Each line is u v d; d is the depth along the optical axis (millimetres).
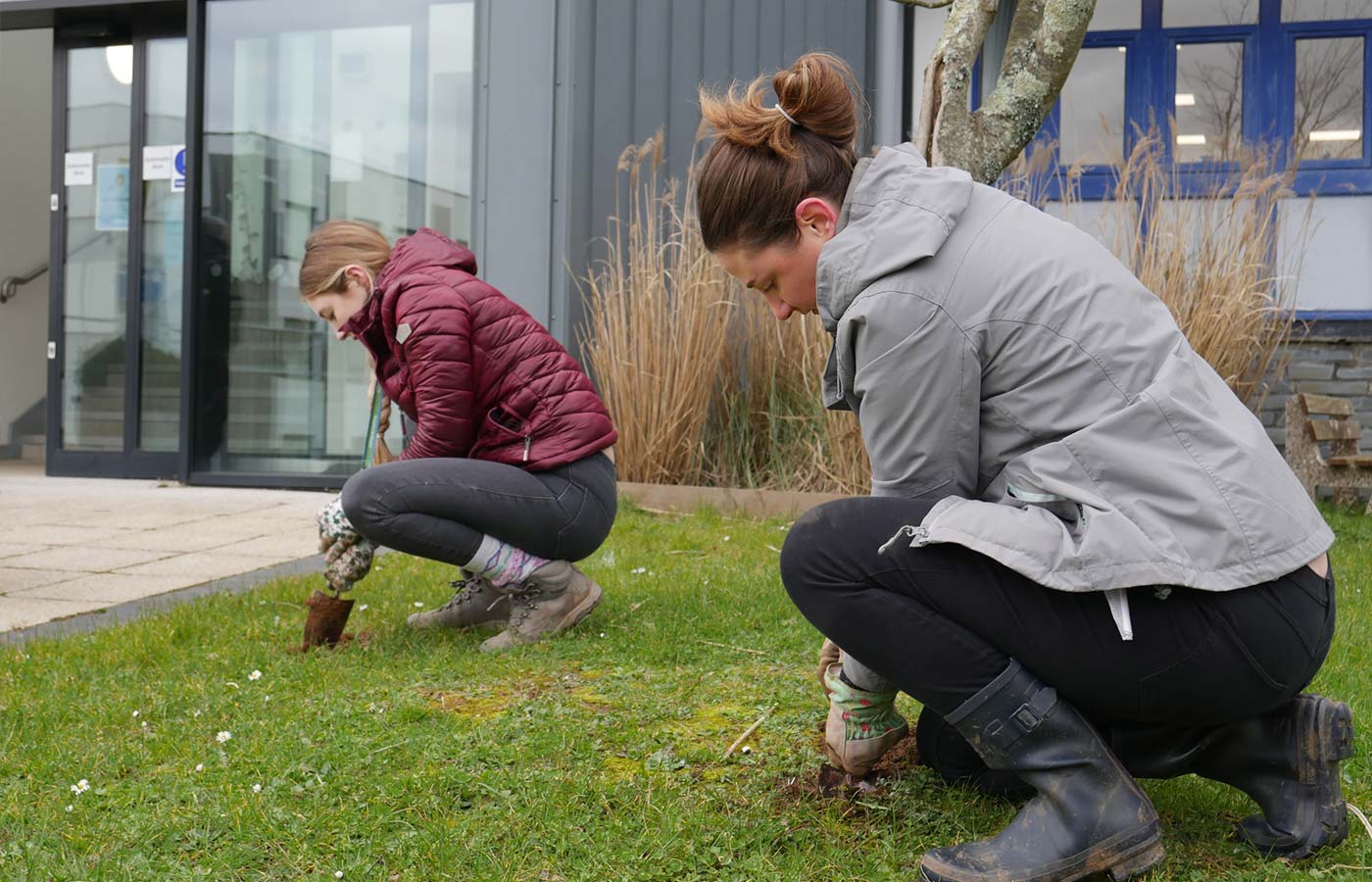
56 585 3994
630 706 2324
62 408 7727
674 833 1693
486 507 2828
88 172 7617
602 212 6586
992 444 1525
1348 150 6773
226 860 1636
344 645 2928
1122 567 1382
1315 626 1445
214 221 7238
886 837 1688
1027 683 1490
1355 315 6566
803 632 2938
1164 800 1826
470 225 6848
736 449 5758
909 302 1479
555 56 6586
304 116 7141
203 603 3496
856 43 6441
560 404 2943
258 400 7242
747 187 1569
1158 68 6906
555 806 1792
